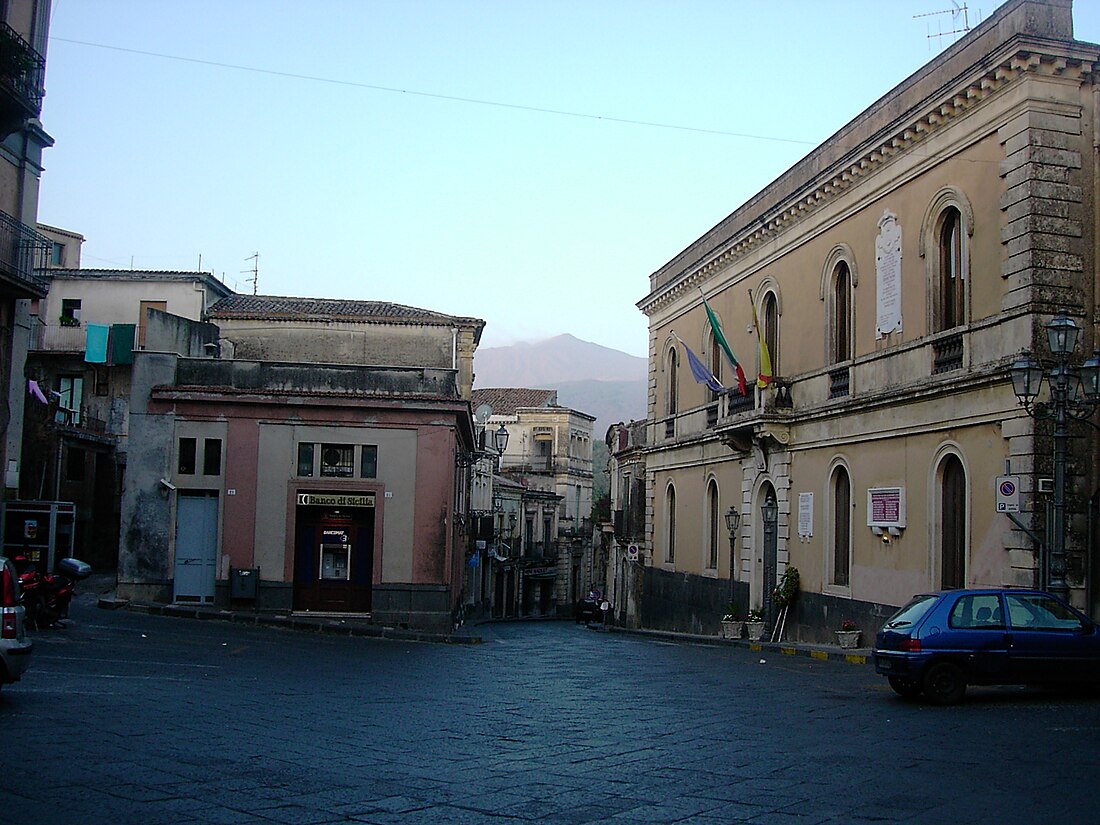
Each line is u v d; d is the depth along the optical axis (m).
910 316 23.34
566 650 26.78
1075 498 18.73
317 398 29.97
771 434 29.14
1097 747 10.69
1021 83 19.61
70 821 7.23
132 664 17.08
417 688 15.98
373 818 7.54
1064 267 19.27
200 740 10.45
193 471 29.91
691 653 26.05
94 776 8.62
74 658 17.44
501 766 9.59
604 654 25.25
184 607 28.81
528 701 14.66
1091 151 19.67
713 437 35.22
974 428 20.70
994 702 14.41
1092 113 19.75
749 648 28.22
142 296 42.41
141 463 29.86
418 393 30.72
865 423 25.05
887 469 24.05
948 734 11.56
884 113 24.66
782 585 28.67
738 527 32.94
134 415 29.97
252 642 22.72
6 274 21.94
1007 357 19.66
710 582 35.44
